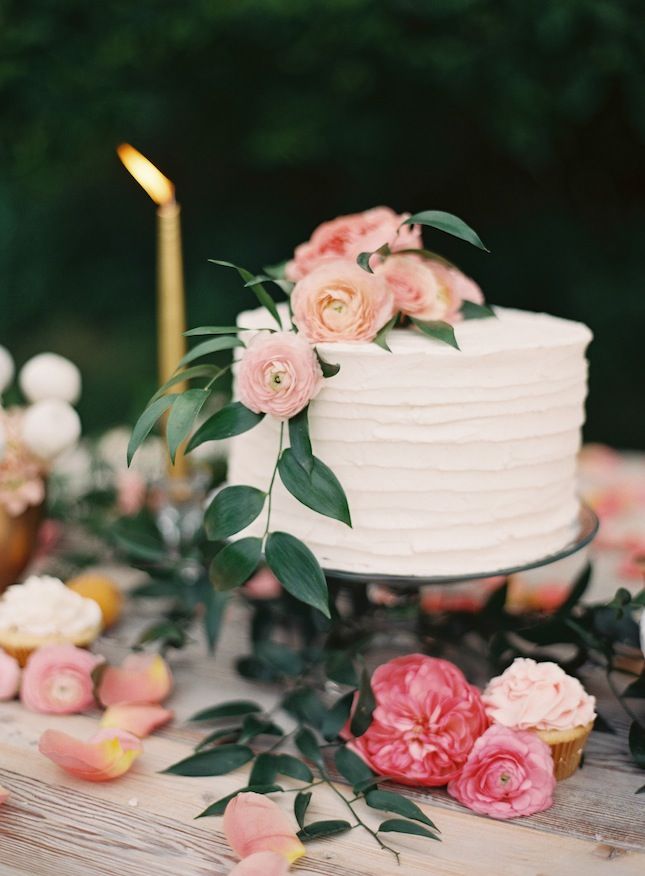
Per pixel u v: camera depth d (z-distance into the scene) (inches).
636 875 39.5
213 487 72.4
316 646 57.9
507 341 48.4
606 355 151.0
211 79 127.4
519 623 57.6
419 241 52.1
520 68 115.6
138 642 54.7
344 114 129.9
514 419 47.9
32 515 60.4
